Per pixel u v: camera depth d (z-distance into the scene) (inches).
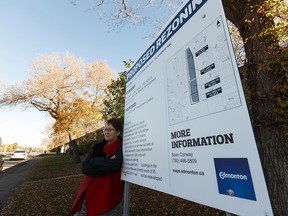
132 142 96.3
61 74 815.7
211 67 52.6
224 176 44.1
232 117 44.2
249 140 39.5
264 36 117.1
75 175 493.0
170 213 203.2
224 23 49.8
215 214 195.8
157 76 81.9
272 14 113.0
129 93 113.7
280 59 111.3
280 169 103.3
